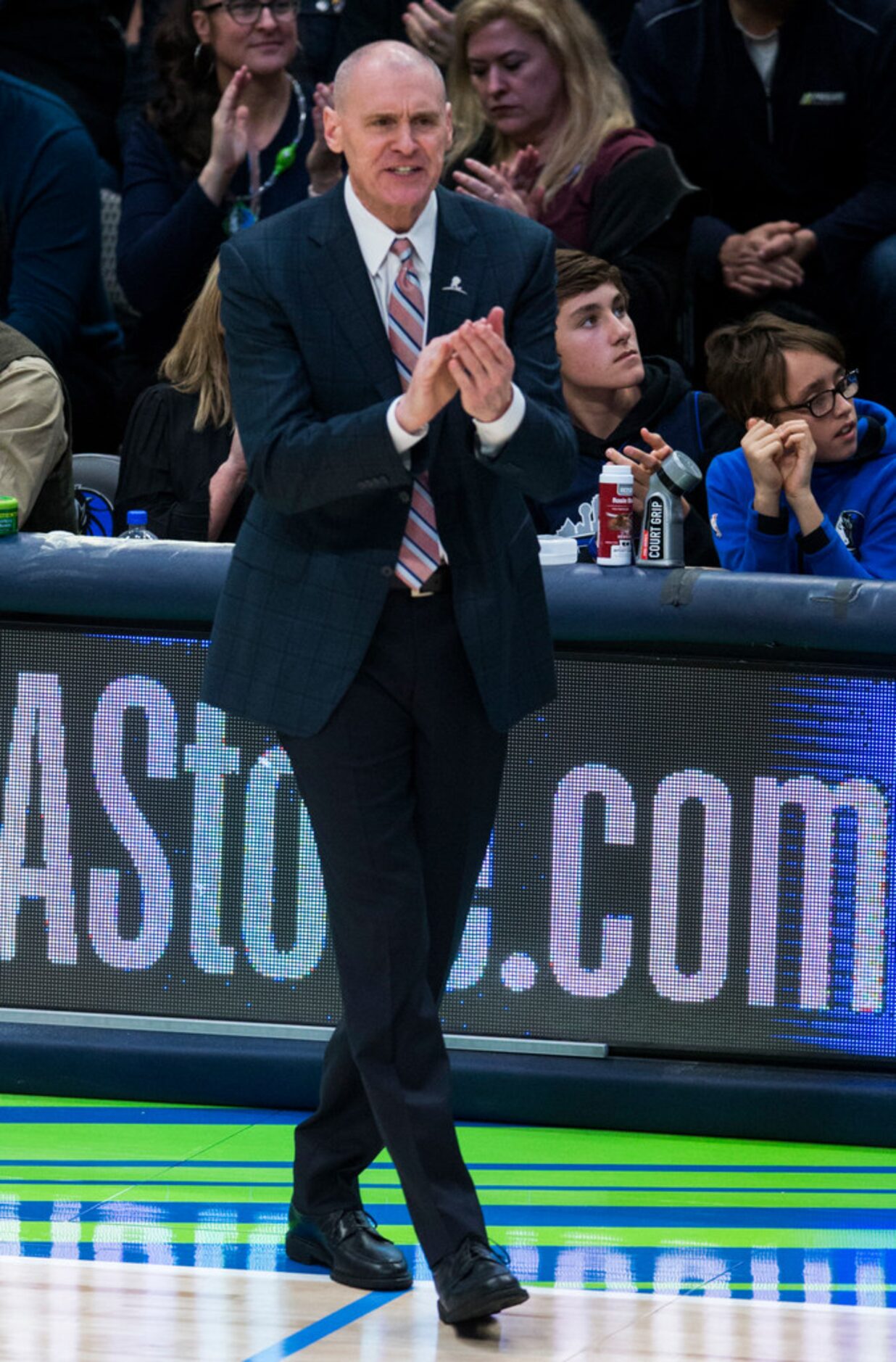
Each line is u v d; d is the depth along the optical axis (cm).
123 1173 1265
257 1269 1110
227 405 1706
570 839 1333
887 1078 1318
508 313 1036
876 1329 1026
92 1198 1220
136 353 2177
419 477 1030
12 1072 1410
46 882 1398
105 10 2434
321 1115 1106
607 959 1339
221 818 1365
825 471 1591
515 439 971
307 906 1359
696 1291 1077
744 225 2117
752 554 1485
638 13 2111
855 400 1630
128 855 1383
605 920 1336
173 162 2164
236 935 1373
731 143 2084
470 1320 1020
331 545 1023
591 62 1941
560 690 1323
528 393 1023
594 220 1906
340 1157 1107
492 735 1059
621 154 1914
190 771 1366
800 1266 1118
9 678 1386
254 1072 1373
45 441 1491
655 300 1880
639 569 1317
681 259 1919
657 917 1328
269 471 988
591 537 1550
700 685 1305
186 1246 1145
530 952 1348
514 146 1966
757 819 1308
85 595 1355
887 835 1292
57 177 2195
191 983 1385
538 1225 1179
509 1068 1348
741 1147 1323
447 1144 1027
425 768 1052
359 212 1021
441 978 1087
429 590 1029
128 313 2445
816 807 1299
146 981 1393
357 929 1036
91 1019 1398
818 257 2041
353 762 1030
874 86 2033
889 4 2027
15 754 1392
